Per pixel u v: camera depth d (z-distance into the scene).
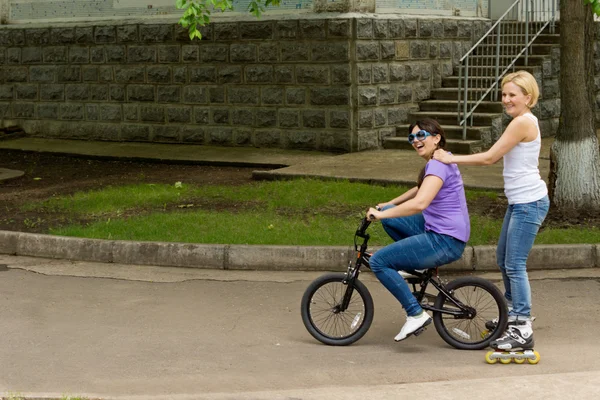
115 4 21.22
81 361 7.21
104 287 9.63
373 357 7.28
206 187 14.65
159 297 9.23
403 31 18.84
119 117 21.28
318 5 18.28
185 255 10.48
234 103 19.58
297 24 18.42
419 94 19.47
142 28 20.58
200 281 9.85
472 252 10.09
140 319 8.45
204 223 11.70
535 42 20.88
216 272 10.24
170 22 20.19
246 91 19.36
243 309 8.77
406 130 18.83
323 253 10.23
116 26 20.95
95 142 21.47
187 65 20.09
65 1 22.00
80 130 21.91
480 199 12.98
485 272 10.04
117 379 6.75
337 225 11.47
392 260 7.34
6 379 6.77
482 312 7.42
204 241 10.78
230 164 17.66
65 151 20.02
